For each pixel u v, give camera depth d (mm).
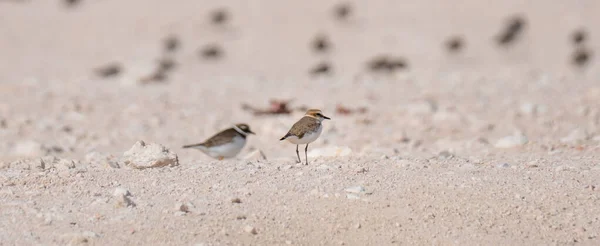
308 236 8562
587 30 43938
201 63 38594
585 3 48438
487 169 10820
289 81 25469
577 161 11438
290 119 17750
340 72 33875
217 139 12492
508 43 41781
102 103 20484
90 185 10078
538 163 11312
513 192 9648
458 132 16250
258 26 46719
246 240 8430
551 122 16875
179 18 48375
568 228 8758
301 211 9062
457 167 10891
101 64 36531
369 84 23578
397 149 13883
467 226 8766
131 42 43375
